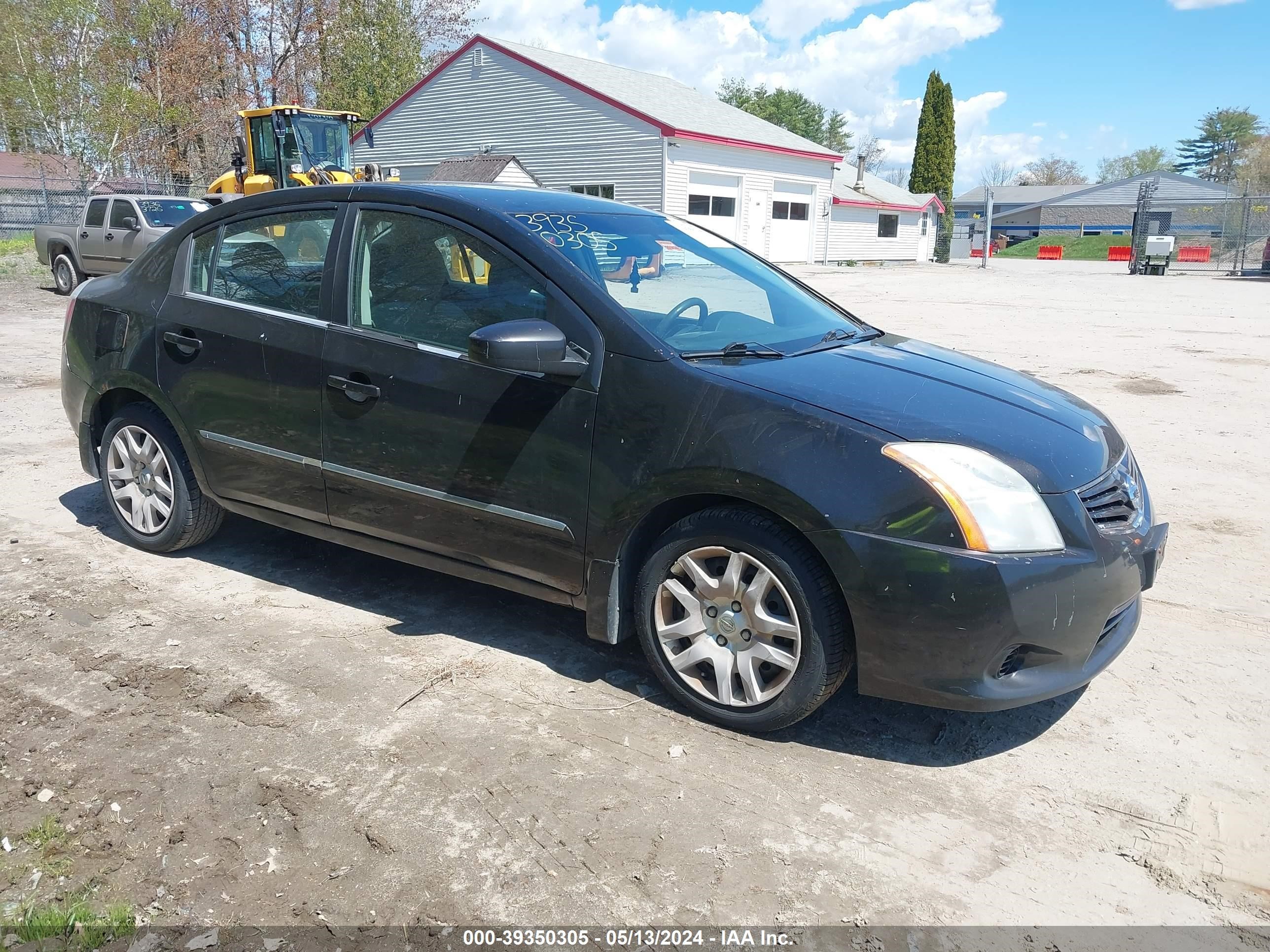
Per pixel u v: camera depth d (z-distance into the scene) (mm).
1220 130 119000
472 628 3969
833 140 85312
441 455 3557
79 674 3498
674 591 3238
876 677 2930
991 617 2775
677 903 2410
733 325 3617
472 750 3057
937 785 2943
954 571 2768
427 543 3725
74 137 31984
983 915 2398
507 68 29938
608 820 2727
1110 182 83688
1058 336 13570
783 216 33875
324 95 37500
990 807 2840
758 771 2992
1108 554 2928
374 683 3479
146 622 3941
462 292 3570
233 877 2473
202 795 2795
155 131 33438
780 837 2678
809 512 2879
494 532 3527
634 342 3223
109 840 2607
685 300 3615
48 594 4203
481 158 27984
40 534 4969
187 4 33875
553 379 3322
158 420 4480
